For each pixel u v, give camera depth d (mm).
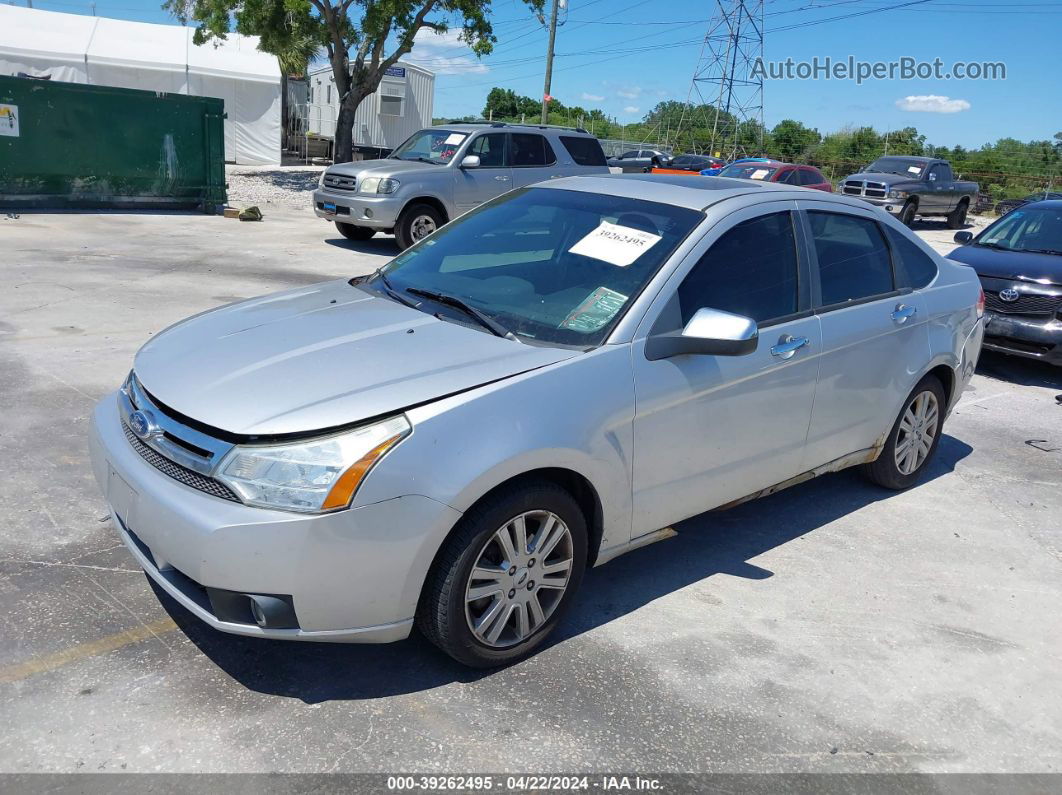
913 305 4766
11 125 14547
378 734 2857
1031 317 7906
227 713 2902
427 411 2873
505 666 3268
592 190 4320
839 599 3975
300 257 12219
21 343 6785
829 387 4254
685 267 3646
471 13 21766
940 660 3559
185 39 27969
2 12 25469
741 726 3049
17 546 3830
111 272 9984
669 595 3885
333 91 33562
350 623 2834
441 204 13211
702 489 3797
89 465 4691
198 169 16422
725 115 51844
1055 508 5215
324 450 2754
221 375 3100
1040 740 3123
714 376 3633
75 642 3209
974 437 6492
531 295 3691
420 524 2807
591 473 3246
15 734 2736
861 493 5215
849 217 4570
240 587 2711
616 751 2873
